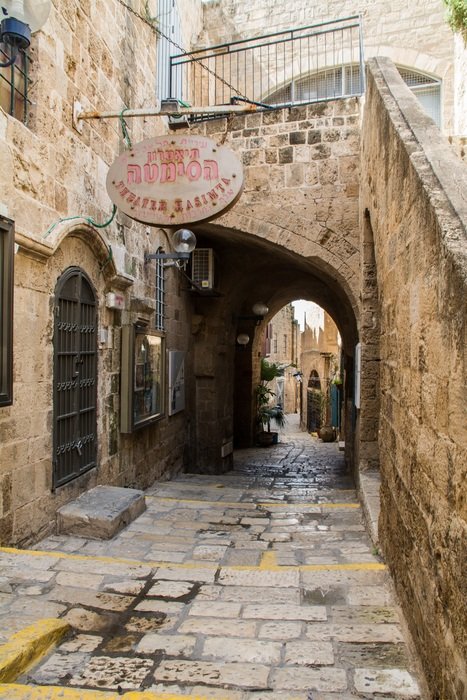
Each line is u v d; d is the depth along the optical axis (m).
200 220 4.72
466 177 2.34
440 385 1.96
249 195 7.46
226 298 10.09
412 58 10.66
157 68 7.78
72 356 4.78
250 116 7.50
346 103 7.17
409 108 3.49
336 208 7.19
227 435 10.91
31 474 4.02
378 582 3.25
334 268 7.18
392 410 3.27
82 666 2.30
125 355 6.07
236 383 14.21
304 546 4.31
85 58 5.13
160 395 7.53
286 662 2.34
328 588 3.17
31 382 4.02
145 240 7.09
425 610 2.18
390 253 3.36
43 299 4.21
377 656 2.39
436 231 2.04
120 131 6.11
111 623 2.71
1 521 3.63
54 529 4.40
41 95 4.21
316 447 14.56
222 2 11.60
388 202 3.47
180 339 9.22
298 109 7.32
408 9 10.68
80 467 4.99
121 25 6.20
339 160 7.18
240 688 2.13
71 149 4.77
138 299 6.62
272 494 7.13
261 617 2.79
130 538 4.44
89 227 4.91
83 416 5.07
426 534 2.20
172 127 6.44
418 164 2.54
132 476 6.61
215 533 4.70
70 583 3.16
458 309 1.70
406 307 2.75
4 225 3.30
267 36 7.45
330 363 19.22
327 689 2.12
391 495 3.29
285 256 8.62
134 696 2.00
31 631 2.46
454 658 1.71
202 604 2.94
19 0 3.57
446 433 1.87
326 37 10.99
